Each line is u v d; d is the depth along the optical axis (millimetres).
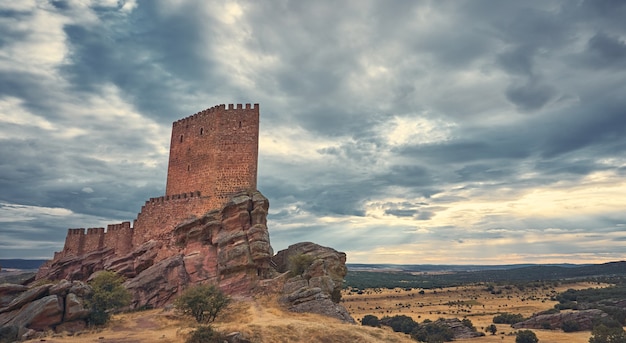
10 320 47500
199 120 85562
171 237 76750
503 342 118062
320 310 57312
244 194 76688
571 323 135625
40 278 90750
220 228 72438
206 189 79250
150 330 48625
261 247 68125
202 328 42406
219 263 67312
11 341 41031
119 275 73562
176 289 65875
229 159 79688
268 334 43625
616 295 178125
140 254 77875
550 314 145500
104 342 41156
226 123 81750
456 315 166875
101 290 52844
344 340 45531
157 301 64625
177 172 86625
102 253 85625
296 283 63875
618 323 130875
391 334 51656
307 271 66375
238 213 72188
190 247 72438
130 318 55969
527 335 115500
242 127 81500
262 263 67938
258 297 62875
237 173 78938
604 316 139625
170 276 67375
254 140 80938
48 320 47094
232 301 61031
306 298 59000
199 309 52375
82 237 92062
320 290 59938
